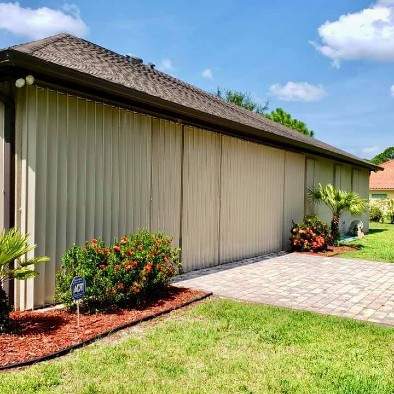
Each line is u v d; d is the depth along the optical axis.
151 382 4.09
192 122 9.34
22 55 5.27
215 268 10.28
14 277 5.23
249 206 11.95
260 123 14.34
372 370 4.52
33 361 4.39
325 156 16.45
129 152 7.86
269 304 7.09
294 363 4.64
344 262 11.72
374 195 37.66
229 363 4.59
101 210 7.26
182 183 9.30
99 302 6.41
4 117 6.11
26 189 6.11
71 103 6.71
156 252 6.84
